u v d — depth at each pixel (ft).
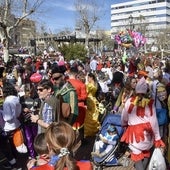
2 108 24.03
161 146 19.19
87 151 28.53
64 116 20.70
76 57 93.56
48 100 20.17
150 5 476.95
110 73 63.05
